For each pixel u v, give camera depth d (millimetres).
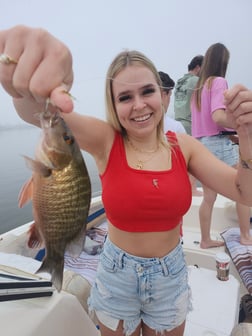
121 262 1245
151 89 1181
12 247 2084
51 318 1166
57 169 832
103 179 1231
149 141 1242
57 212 845
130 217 1174
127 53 1203
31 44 757
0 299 1128
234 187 1157
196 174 1325
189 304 1394
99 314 1337
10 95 845
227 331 1604
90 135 1156
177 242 1308
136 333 1359
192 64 2771
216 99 2092
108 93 1238
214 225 2930
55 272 854
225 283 1997
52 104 773
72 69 849
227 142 2424
